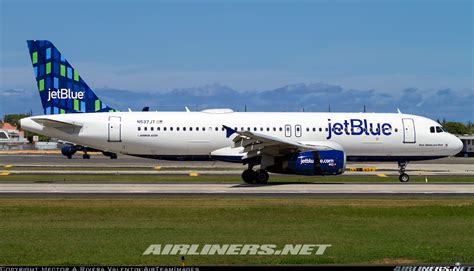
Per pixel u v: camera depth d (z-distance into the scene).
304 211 65.31
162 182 99.69
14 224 57.06
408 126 116.88
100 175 114.88
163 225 56.69
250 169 100.88
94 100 125.06
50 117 117.00
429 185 96.00
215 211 65.06
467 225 57.38
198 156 116.56
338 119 116.50
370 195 80.75
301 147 98.25
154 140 114.88
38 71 124.94
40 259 43.12
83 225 56.56
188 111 119.31
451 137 117.81
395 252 45.53
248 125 115.00
